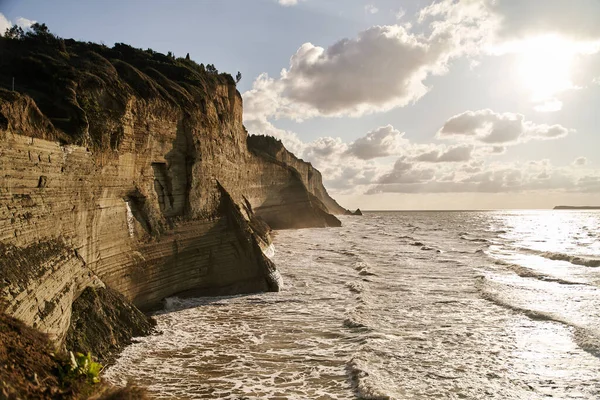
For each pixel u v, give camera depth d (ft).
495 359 51.72
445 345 56.54
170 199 83.87
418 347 55.62
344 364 50.11
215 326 64.80
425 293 88.22
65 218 51.06
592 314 70.90
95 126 61.16
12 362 24.38
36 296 37.32
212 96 134.21
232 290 88.48
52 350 29.78
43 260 42.04
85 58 78.28
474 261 137.59
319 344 57.11
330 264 129.80
